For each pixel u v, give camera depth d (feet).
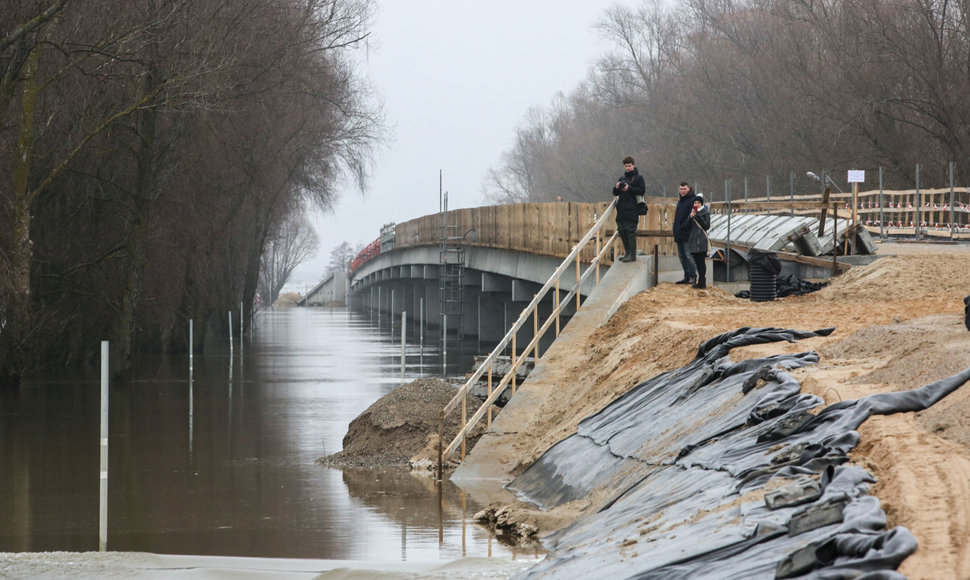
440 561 85.10
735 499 67.92
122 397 218.38
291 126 380.17
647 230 164.76
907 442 64.23
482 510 103.35
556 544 87.30
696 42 555.28
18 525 103.55
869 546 49.80
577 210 223.30
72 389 236.43
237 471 132.36
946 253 187.01
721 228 211.61
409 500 112.78
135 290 263.29
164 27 240.53
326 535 96.94
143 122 267.80
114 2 245.04
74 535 98.84
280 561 86.22
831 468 63.05
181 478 128.06
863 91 409.49
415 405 147.84
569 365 141.18
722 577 55.42
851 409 73.20
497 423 132.16
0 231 244.22
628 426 106.52
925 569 46.88
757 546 57.52
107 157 285.43
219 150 306.96
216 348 375.45
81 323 297.33
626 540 70.28
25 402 210.59
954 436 64.49
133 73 241.14
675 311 142.82
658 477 84.99
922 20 393.50
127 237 277.64
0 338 237.04
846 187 435.53
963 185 389.80
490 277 350.23
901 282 163.84
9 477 129.59
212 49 246.27
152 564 85.25
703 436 88.28
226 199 375.25
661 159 570.46
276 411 191.52
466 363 302.86
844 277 177.17
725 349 108.37
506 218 295.28
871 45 407.23
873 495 58.54
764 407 82.23
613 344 137.69
